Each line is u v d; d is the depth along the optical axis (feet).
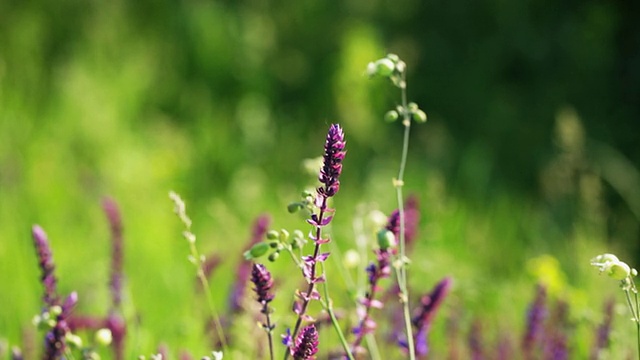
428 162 25.27
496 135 29.04
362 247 9.66
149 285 14.82
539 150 28.35
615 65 31.27
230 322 10.02
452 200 22.35
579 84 30.53
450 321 11.21
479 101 30.27
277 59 28.89
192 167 23.26
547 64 31.14
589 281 16.80
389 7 32.09
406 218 9.49
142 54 27.37
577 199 22.59
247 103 26.45
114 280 10.41
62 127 23.12
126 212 18.79
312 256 6.57
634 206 25.67
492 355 11.03
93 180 19.76
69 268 15.28
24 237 16.74
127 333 10.10
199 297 11.77
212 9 28.89
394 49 29.89
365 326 7.73
